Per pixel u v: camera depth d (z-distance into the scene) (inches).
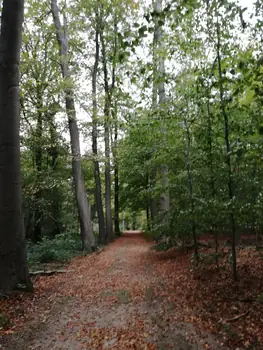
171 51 235.9
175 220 325.1
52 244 500.4
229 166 223.9
